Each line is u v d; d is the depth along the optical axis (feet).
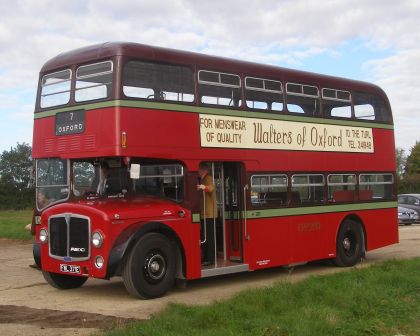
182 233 35.14
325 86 46.44
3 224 90.12
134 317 28.27
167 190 35.55
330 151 46.21
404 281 33.96
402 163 250.98
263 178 40.68
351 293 29.86
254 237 39.75
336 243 46.65
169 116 34.88
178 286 36.09
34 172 37.52
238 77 39.60
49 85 36.78
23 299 33.71
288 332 22.86
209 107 37.27
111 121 32.63
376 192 50.78
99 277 31.96
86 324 26.76
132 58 33.50
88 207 32.73
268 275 43.39
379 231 50.80
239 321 24.64
